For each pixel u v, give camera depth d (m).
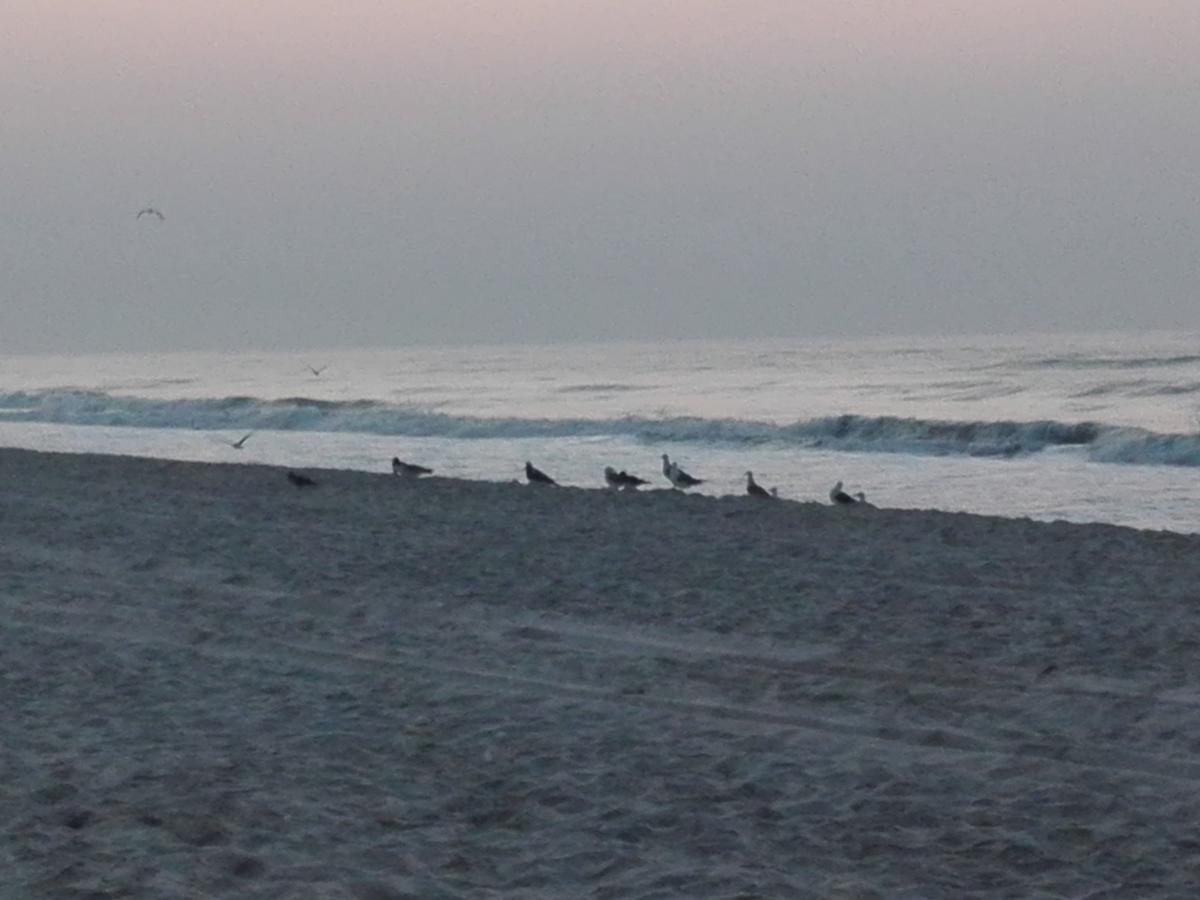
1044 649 21.78
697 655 21.89
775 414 106.38
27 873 12.50
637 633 23.56
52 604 26.69
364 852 13.17
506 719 18.25
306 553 32.03
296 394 156.25
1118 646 21.86
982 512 49.34
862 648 22.09
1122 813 14.20
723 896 11.95
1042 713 18.16
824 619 24.25
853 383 148.25
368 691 19.92
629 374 197.25
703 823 14.10
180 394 157.38
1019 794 14.88
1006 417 93.25
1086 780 15.38
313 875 12.48
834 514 38.88
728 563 30.20
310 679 20.69
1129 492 53.84
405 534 35.09
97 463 55.88
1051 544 33.22
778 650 22.17
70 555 32.38
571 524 36.97
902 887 12.30
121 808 14.45
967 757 16.33
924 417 92.06
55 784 15.27
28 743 17.19
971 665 20.88
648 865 12.85
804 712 18.52
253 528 36.38
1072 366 162.38
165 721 18.30
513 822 14.20
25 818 14.18
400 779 15.69
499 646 22.70
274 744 17.17
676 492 46.25
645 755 16.52
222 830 13.69
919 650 21.94
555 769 16.06
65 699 19.53
